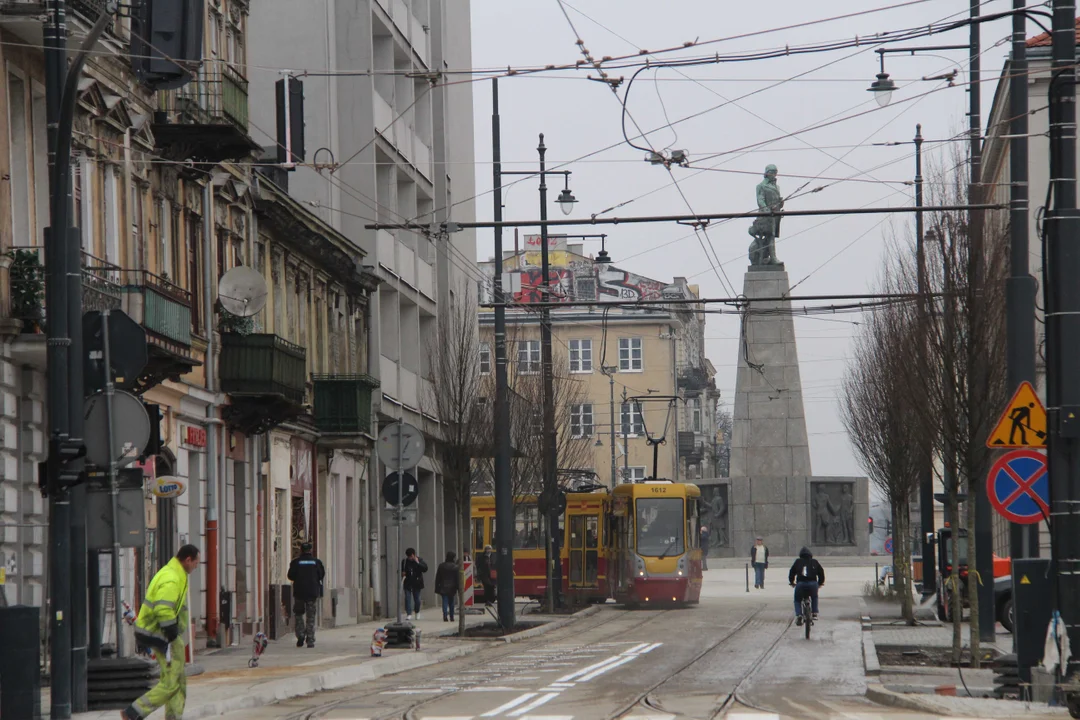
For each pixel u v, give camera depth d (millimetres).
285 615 52875
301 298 56750
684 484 69188
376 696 28922
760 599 75938
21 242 32094
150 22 24141
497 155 56469
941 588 53594
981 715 23203
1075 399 23984
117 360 25641
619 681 31516
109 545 24703
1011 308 30266
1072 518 23781
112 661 25266
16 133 32219
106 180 36781
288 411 49188
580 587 70562
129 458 24547
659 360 156250
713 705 26016
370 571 65500
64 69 25172
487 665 37375
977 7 33062
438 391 55812
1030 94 67938
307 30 62375
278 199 52188
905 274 38094
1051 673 23750
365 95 64375
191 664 32719
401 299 73125
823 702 26750
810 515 101812
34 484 31531
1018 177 30531
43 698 27672
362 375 59344
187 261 43844
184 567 21688
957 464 34438
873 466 61438
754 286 98562
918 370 34000
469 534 81062
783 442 100750
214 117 43031
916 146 48312
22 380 31469
